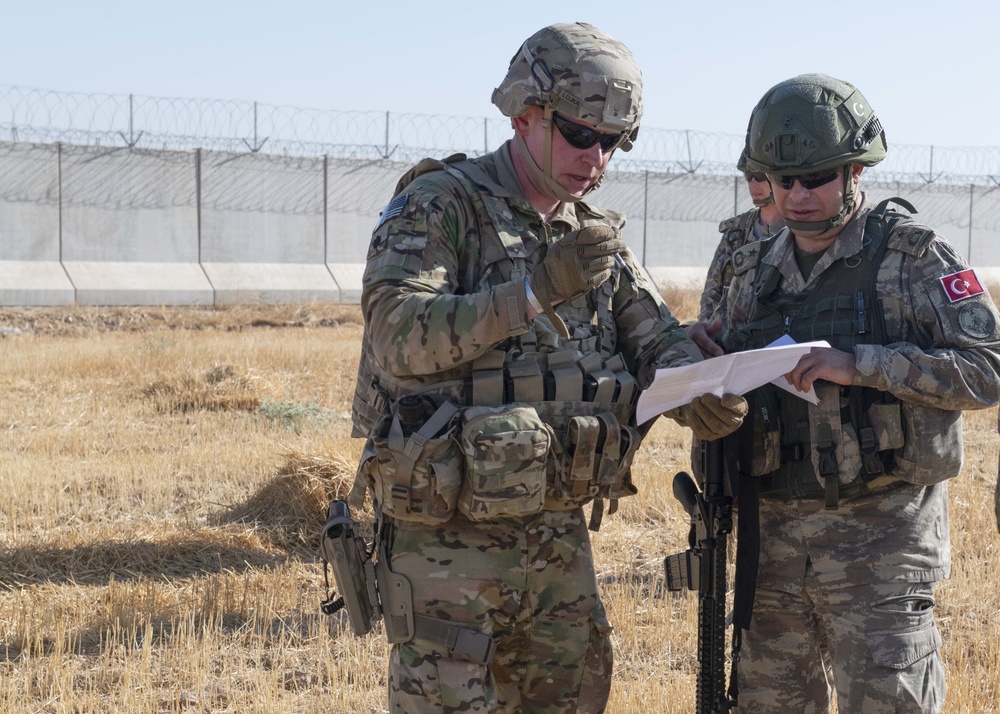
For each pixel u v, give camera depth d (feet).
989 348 8.77
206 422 34.35
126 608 16.69
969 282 8.88
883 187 139.74
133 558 19.79
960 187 144.25
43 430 32.99
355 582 8.50
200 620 16.37
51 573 19.06
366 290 8.32
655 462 27.86
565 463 8.44
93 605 17.24
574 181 8.65
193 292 109.50
